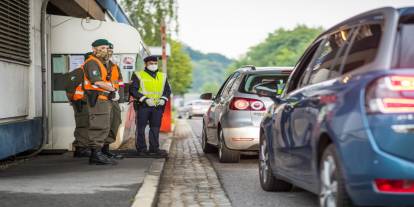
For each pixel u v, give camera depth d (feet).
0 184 36.22
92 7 65.62
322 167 25.00
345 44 26.71
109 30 58.59
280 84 50.65
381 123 21.43
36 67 52.47
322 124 24.61
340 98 23.59
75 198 31.35
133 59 59.26
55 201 30.50
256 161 55.26
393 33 22.85
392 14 23.43
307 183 27.91
